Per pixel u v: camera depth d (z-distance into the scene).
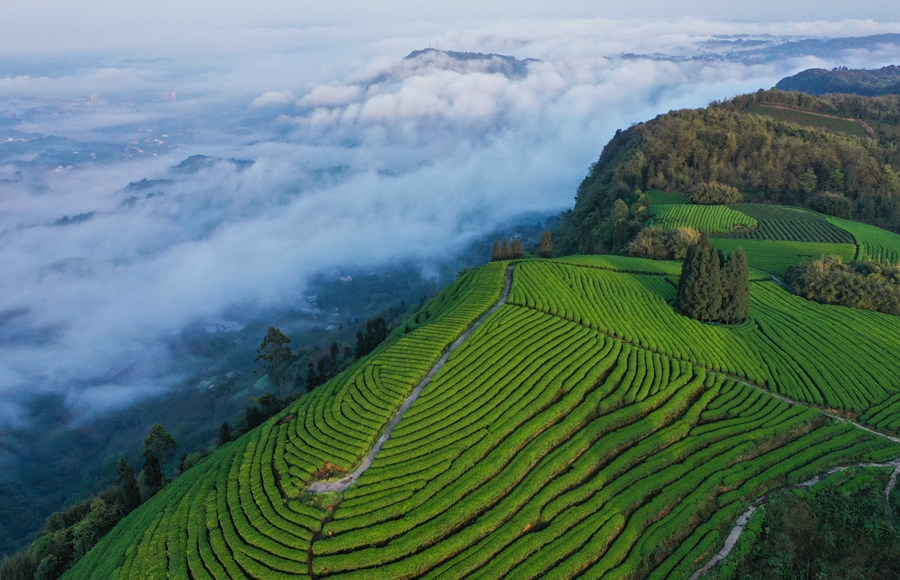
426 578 46.06
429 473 55.12
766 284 107.44
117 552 54.97
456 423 61.97
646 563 48.97
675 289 102.06
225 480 59.06
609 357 75.44
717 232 142.50
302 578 45.78
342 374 77.12
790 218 148.25
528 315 85.75
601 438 61.44
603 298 94.69
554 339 79.44
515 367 72.44
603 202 187.88
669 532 51.47
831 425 66.00
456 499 52.72
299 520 51.16
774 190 172.38
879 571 48.88
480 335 79.50
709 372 75.50
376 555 47.22
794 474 58.22
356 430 61.53
